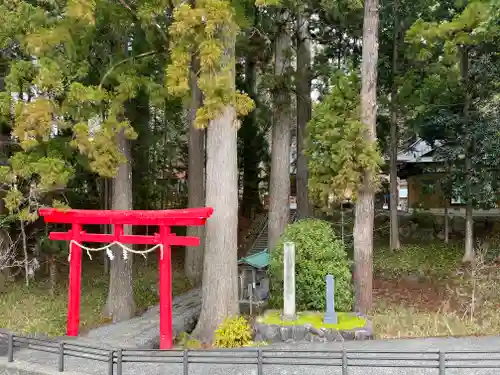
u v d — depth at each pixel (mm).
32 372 7523
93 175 17141
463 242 16672
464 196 14023
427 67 14750
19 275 15484
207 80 9070
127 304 12242
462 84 13969
